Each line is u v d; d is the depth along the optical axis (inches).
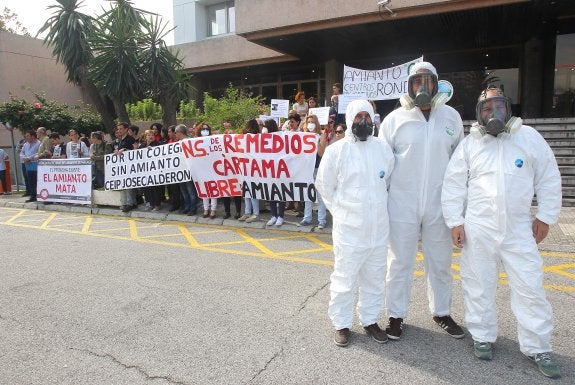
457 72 629.0
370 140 133.0
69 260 233.0
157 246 258.4
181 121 629.0
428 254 139.7
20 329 150.4
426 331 143.6
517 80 600.1
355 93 373.1
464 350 130.9
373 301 137.4
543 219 119.2
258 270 208.5
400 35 537.6
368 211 130.0
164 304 168.9
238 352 131.6
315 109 377.4
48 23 560.4
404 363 124.0
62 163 409.7
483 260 122.3
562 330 140.7
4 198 493.0
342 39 554.3
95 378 119.7
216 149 311.0
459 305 163.3
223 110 543.8
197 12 902.4
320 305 165.9
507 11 446.9
